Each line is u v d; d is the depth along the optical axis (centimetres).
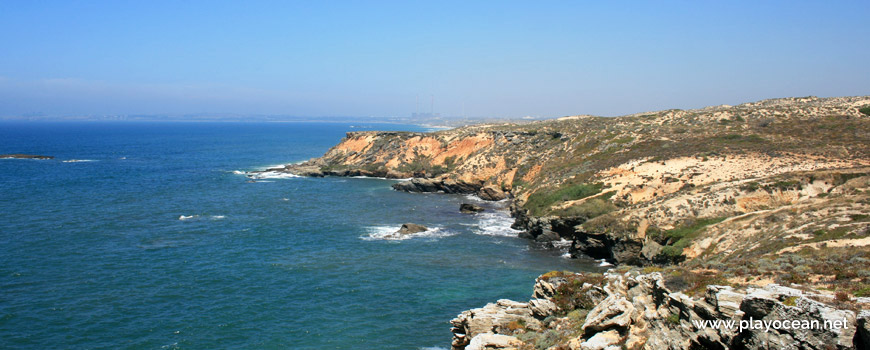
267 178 12075
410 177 12081
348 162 13012
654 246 4919
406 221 7444
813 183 5400
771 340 1558
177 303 4222
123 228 6712
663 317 2103
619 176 7150
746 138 7962
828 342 1437
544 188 7588
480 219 7650
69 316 3922
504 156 10619
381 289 4584
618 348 2167
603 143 9338
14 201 8462
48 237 6138
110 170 13162
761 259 2870
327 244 6081
